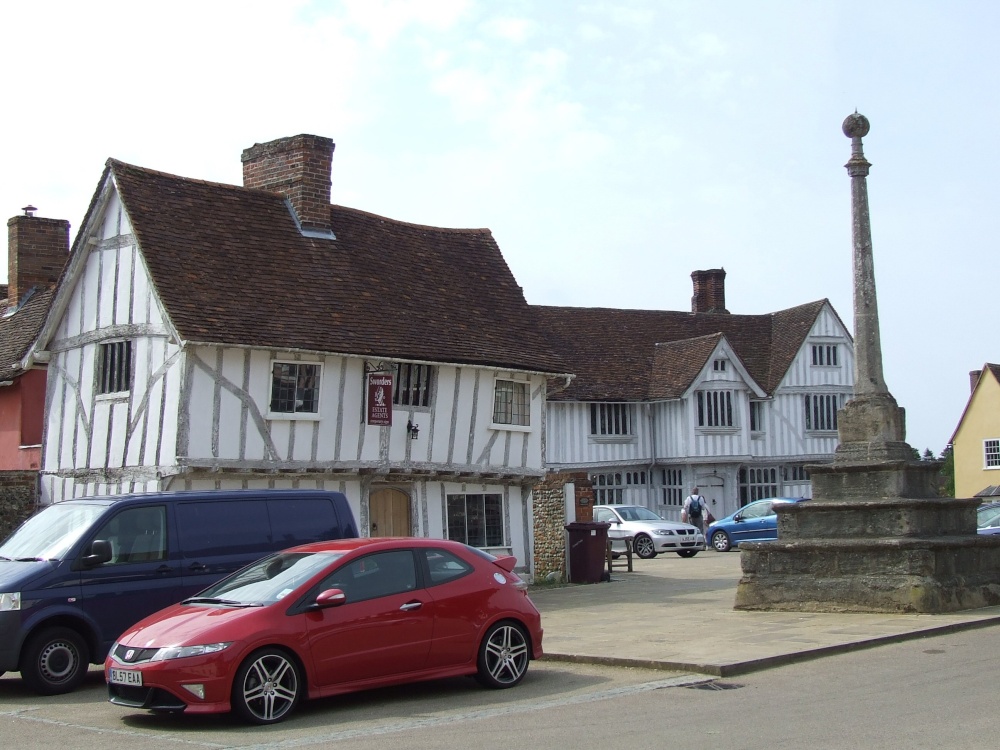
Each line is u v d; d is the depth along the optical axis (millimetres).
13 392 22469
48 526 11930
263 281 19078
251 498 12516
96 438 18875
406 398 20078
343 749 7867
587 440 40594
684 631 13297
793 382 43875
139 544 11641
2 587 10781
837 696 9156
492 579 10422
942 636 12203
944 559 13953
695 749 7445
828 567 14391
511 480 21594
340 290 20109
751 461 42000
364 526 19266
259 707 8898
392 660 9578
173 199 19391
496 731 8328
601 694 9766
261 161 21953
